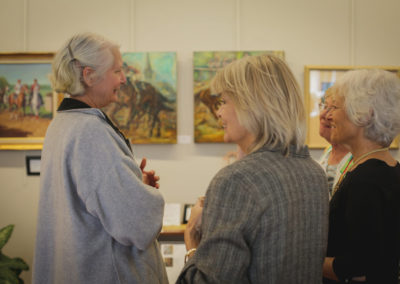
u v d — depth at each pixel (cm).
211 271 82
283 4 343
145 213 124
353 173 120
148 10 340
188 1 341
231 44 341
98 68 136
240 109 95
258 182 86
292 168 94
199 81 333
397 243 112
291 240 90
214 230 85
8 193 342
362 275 112
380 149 123
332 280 128
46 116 337
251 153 94
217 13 341
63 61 134
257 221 84
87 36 138
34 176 343
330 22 344
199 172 342
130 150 148
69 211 124
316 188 98
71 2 339
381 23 346
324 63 344
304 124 99
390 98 118
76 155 122
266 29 342
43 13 339
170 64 332
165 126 334
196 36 340
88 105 136
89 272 124
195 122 334
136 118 333
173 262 294
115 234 120
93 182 121
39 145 336
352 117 122
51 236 132
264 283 86
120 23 340
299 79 344
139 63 332
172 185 342
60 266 126
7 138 335
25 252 341
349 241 114
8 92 335
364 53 346
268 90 94
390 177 114
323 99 213
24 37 339
